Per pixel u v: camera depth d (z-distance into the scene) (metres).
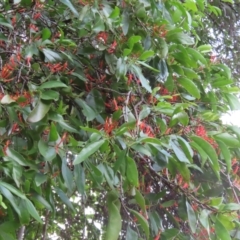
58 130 1.24
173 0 1.55
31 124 1.14
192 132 1.35
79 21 1.52
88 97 1.45
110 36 1.54
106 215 2.12
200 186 1.58
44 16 1.59
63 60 1.48
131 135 1.09
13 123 1.14
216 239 1.40
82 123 1.44
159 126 1.29
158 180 1.61
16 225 1.04
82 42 1.56
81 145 1.15
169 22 1.56
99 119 1.41
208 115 1.53
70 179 1.15
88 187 2.03
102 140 1.02
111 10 1.51
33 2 1.50
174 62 1.55
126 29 1.47
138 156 1.42
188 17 1.60
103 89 1.52
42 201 1.14
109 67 1.49
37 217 1.00
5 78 1.19
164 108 1.29
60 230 2.26
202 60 1.55
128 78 1.52
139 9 1.52
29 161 1.14
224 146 1.36
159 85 1.63
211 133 1.39
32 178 1.15
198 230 1.45
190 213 1.32
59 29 1.55
